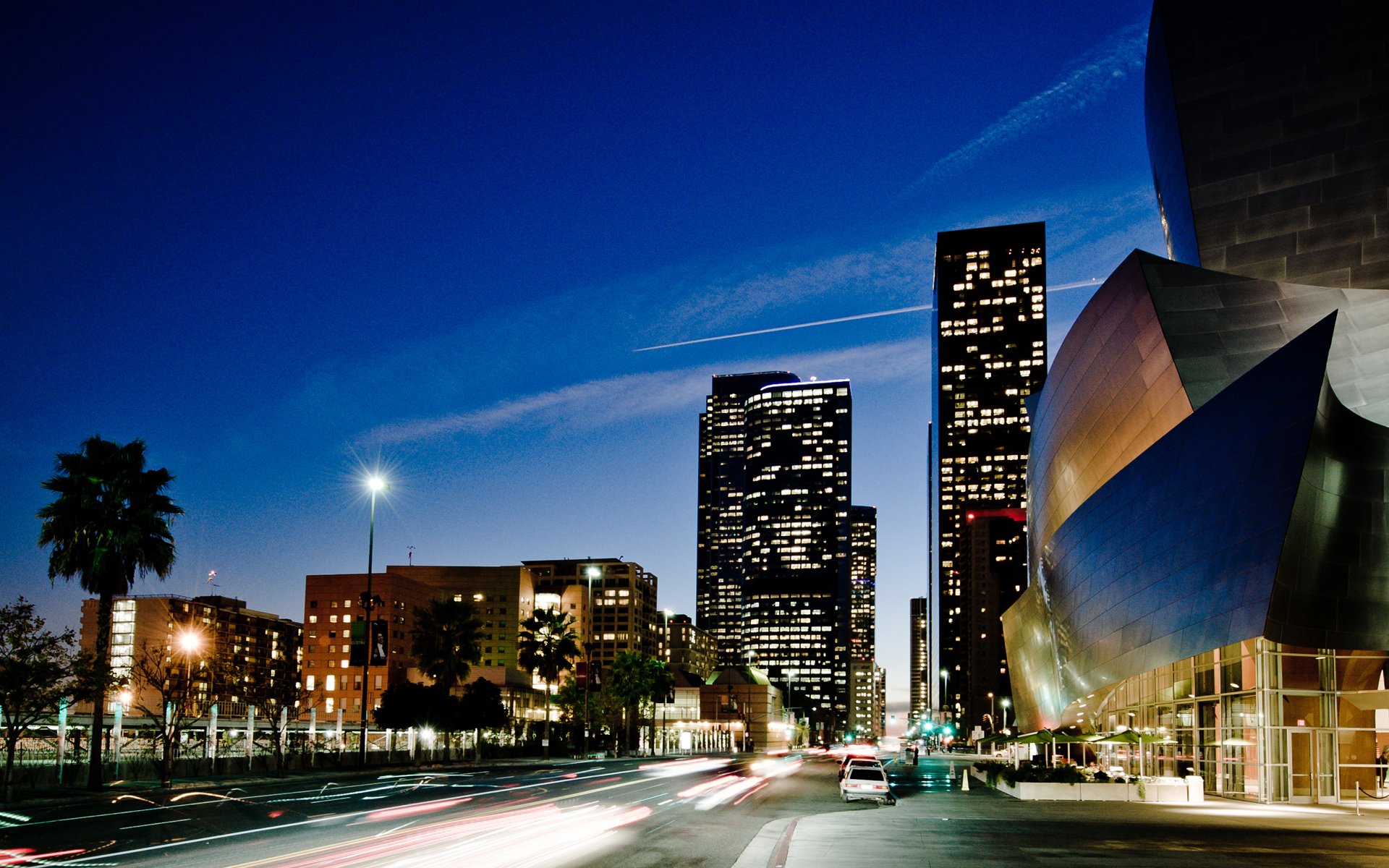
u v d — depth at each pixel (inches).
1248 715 1797.5
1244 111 2301.9
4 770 1567.4
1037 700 3449.8
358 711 6176.2
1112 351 2379.4
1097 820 1343.5
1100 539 2432.3
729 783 2202.3
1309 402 1728.6
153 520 1694.1
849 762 1722.4
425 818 1144.2
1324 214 2197.3
